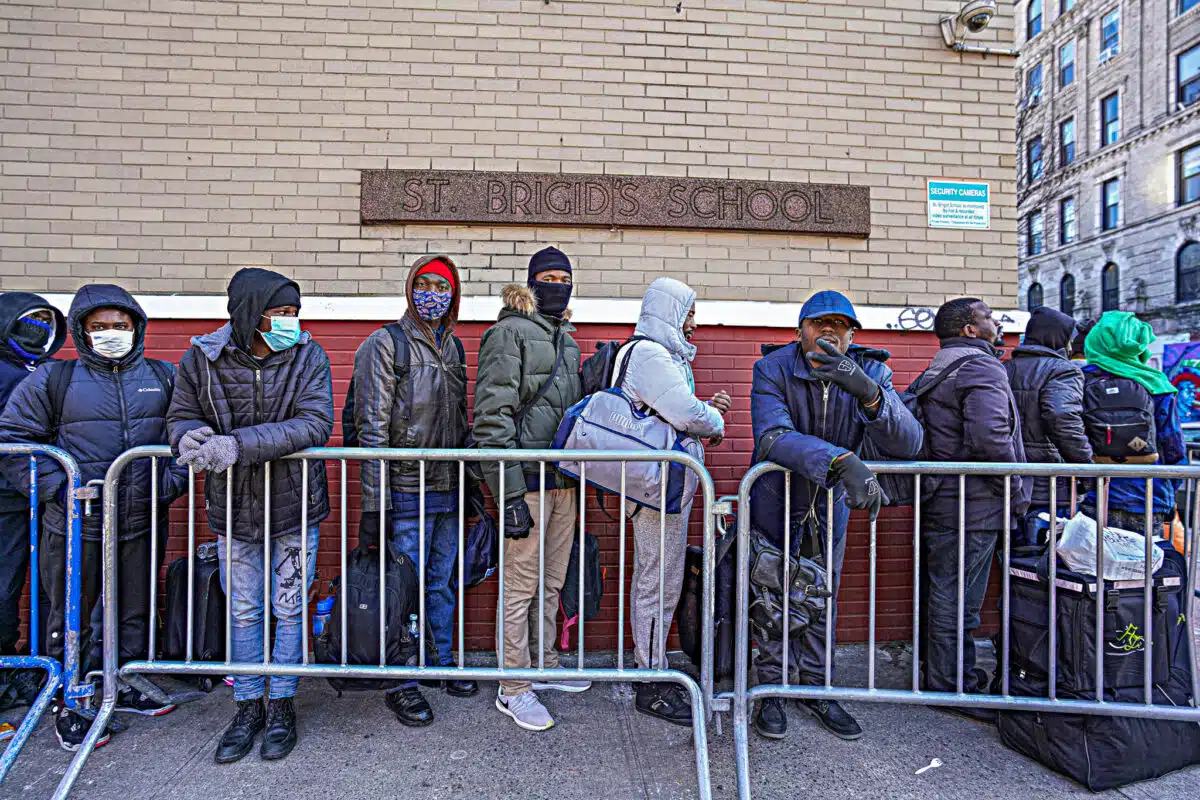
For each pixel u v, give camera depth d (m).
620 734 2.66
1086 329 3.72
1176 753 2.42
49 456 2.57
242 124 3.47
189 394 2.42
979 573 2.89
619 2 3.63
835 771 2.43
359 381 2.68
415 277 2.72
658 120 3.63
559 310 2.86
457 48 3.55
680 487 2.51
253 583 2.55
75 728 2.51
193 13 3.47
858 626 3.64
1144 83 19.22
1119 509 3.24
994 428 2.69
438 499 2.83
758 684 2.68
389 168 3.50
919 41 3.79
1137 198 19.53
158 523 2.71
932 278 3.75
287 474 2.51
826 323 2.61
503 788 2.30
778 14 3.71
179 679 3.02
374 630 2.41
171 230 3.43
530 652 3.07
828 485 2.28
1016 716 2.56
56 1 3.42
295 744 2.53
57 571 2.63
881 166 3.74
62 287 3.38
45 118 3.40
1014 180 3.82
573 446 2.54
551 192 3.53
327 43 3.51
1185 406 12.86
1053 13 22.55
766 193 3.63
